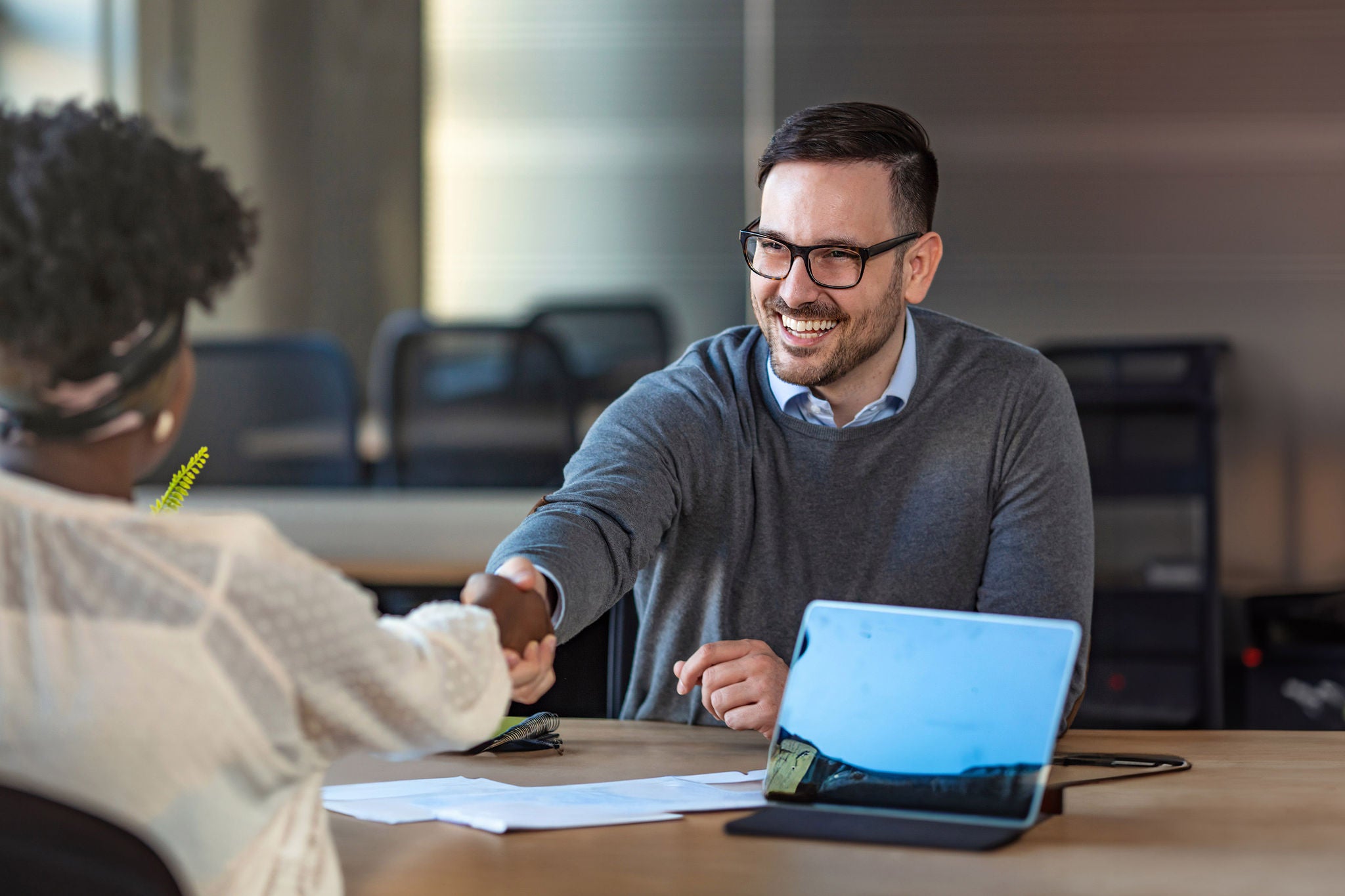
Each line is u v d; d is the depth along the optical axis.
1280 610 5.46
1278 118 7.50
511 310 8.82
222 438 6.11
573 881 1.47
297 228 8.80
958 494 2.57
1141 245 7.67
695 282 8.62
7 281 1.15
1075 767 2.06
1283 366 7.44
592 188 8.66
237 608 1.22
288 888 1.31
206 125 8.11
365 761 2.10
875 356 2.54
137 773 1.18
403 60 8.84
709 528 2.62
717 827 1.68
